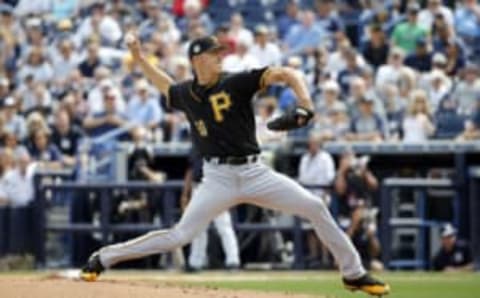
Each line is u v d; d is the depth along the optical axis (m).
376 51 76.50
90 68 78.62
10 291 33.81
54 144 73.12
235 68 73.06
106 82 74.06
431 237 66.56
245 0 86.31
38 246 68.31
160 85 37.94
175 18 85.12
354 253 37.38
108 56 79.38
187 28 83.75
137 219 67.38
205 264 66.06
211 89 36.56
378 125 69.44
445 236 65.19
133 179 68.31
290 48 78.94
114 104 72.88
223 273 62.84
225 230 63.44
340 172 65.44
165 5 86.25
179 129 71.62
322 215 36.91
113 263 38.00
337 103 70.12
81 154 70.38
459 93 70.62
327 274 62.00
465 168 66.69
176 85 37.59
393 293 50.06
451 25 76.12
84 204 67.94
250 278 58.78
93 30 82.38
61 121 73.25
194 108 36.84
